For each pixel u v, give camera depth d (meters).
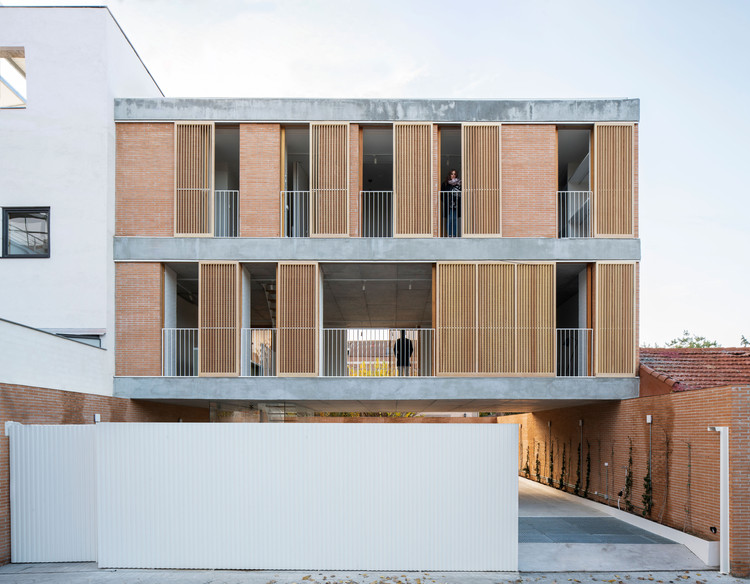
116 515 9.45
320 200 13.88
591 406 15.99
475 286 13.68
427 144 13.94
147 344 13.71
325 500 9.42
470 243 13.75
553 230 13.84
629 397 13.45
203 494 9.45
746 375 12.58
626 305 13.61
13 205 13.51
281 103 14.05
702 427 10.39
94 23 13.79
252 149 14.03
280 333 13.64
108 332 13.45
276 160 14.00
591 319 13.98
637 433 13.00
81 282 13.40
